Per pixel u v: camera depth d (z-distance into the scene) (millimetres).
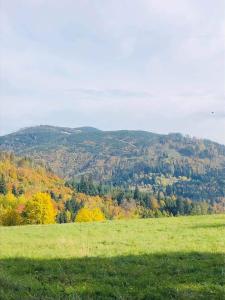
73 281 17125
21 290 15477
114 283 16609
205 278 16688
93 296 14727
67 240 30453
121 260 21453
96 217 110438
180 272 18141
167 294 14617
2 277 17531
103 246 26734
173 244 26547
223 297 13977
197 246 25203
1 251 26312
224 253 22516
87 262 21203
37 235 35219
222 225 37312
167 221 44531
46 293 15195
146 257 22031
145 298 14359
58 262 21484
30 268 20391
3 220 116750
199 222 41375
